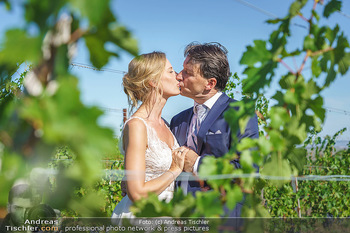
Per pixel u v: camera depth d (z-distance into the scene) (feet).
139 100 7.44
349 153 19.42
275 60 2.85
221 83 8.07
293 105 2.90
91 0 1.50
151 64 7.00
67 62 1.67
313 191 18.22
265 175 2.88
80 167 1.49
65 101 1.45
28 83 1.57
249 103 2.99
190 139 7.93
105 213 2.09
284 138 2.87
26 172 1.56
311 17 2.87
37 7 1.49
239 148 2.82
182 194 3.10
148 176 6.49
